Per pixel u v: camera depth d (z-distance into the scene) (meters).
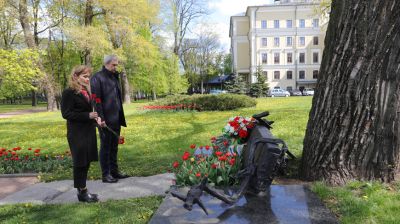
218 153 4.55
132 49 28.28
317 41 61.75
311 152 4.39
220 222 3.00
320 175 4.27
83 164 4.36
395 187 3.96
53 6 23.81
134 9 26.22
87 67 4.35
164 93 41.94
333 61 4.05
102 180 5.43
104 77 5.21
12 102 69.88
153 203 4.29
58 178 5.86
